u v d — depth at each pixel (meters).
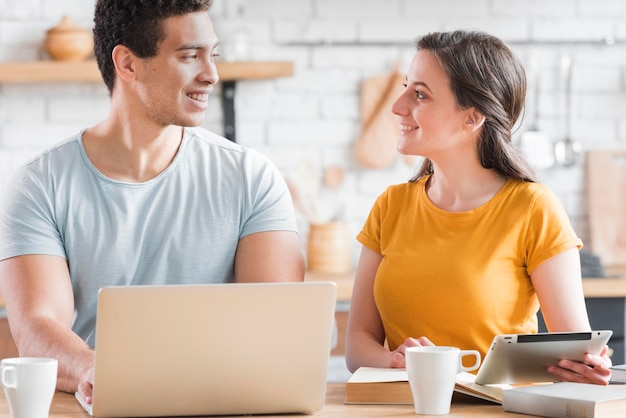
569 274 2.40
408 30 4.93
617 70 5.04
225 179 2.66
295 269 2.64
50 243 2.52
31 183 2.56
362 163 4.93
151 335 1.87
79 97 4.86
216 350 1.90
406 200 2.63
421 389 1.95
